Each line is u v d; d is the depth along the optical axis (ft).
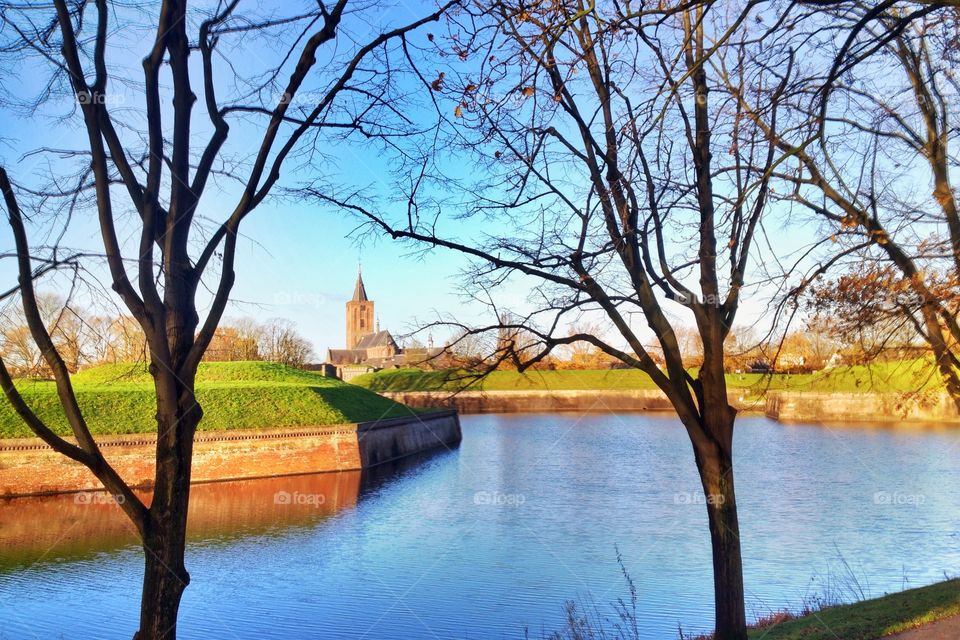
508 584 65.05
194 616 56.70
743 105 30.78
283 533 86.17
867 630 34.88
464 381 32.58
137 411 125.39
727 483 30.37
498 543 80.43
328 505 104.73
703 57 21.15
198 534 85.76
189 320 23.57
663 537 82.53
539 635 52.01
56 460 111.04
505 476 132.36
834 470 130.11
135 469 114.21
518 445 186.19
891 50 31.48
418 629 53.47
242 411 141.59
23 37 24.21
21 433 111.45
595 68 30.68
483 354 31.83
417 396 247.91
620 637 50.16
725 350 33.88
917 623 34.91
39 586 64.39
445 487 120.78
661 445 179.01
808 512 95.14
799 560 71.46
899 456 144.15
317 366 358.23
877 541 78.79
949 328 32.14
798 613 51.34
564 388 322.34
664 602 59.06
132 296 22.68
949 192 30.71
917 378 37.29
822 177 30.66
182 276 23.56
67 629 53.83
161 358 22.67
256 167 23.56
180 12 23.25
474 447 183.52
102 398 125.29
